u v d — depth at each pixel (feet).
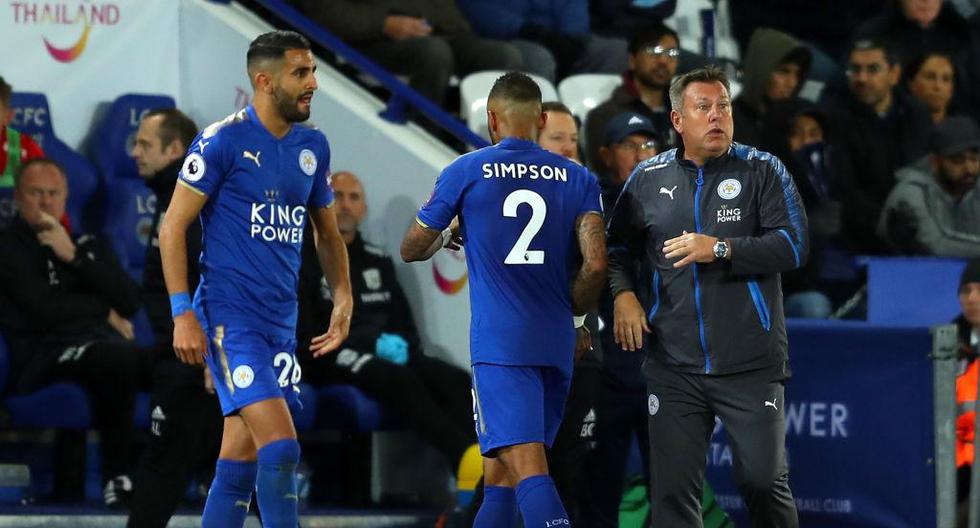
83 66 108.06
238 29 107.24
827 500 81.76
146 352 92.17
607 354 84.58
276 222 69.15
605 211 85.76
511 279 67.41
